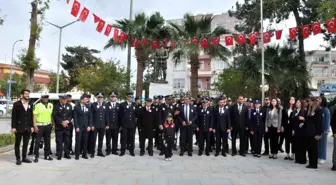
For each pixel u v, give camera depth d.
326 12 13.98
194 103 13.55
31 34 14.59
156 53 23.00
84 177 7.75
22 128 9.16
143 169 8.91
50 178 7.57
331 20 11.88
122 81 28.53
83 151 10.59
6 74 54.56
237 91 26.36
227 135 11.77
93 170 8.62
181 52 20.41
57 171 8.38
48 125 10.04
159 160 10.48
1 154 10.76
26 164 9.20
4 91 51.94
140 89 21.94
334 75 61.94
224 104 11.91
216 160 10.70
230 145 14.58
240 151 11.82
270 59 21.58
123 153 11.37
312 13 23.23
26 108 9.29
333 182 7.67
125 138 11.39
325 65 62.44
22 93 9.31
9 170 8.34
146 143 14.92
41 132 9.80
